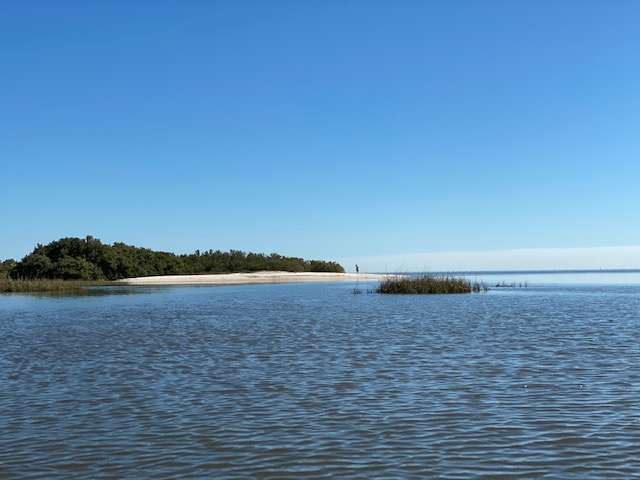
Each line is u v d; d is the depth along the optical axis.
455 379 16.44
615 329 28.08
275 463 10.12
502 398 14.25
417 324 30.66
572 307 42.22
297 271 131.88
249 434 11.68
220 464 10.11
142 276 102.62
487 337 25.25
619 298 53.34
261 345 23.27
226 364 19.06
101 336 26.48
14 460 10.41
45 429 12.16
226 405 13.85
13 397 14.81
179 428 12.12
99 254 96.94
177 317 35.72
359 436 11.48
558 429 11.78
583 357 19.89
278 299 53.06
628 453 10.42
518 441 11.11
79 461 10.34
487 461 10.10
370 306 43.62
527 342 23.66
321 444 11.05
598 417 12.56
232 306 44.81
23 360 20.19
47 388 15.78
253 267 127.06
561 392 14.80
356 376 16.95
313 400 14.23
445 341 24.06
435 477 9.45
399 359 19.73
